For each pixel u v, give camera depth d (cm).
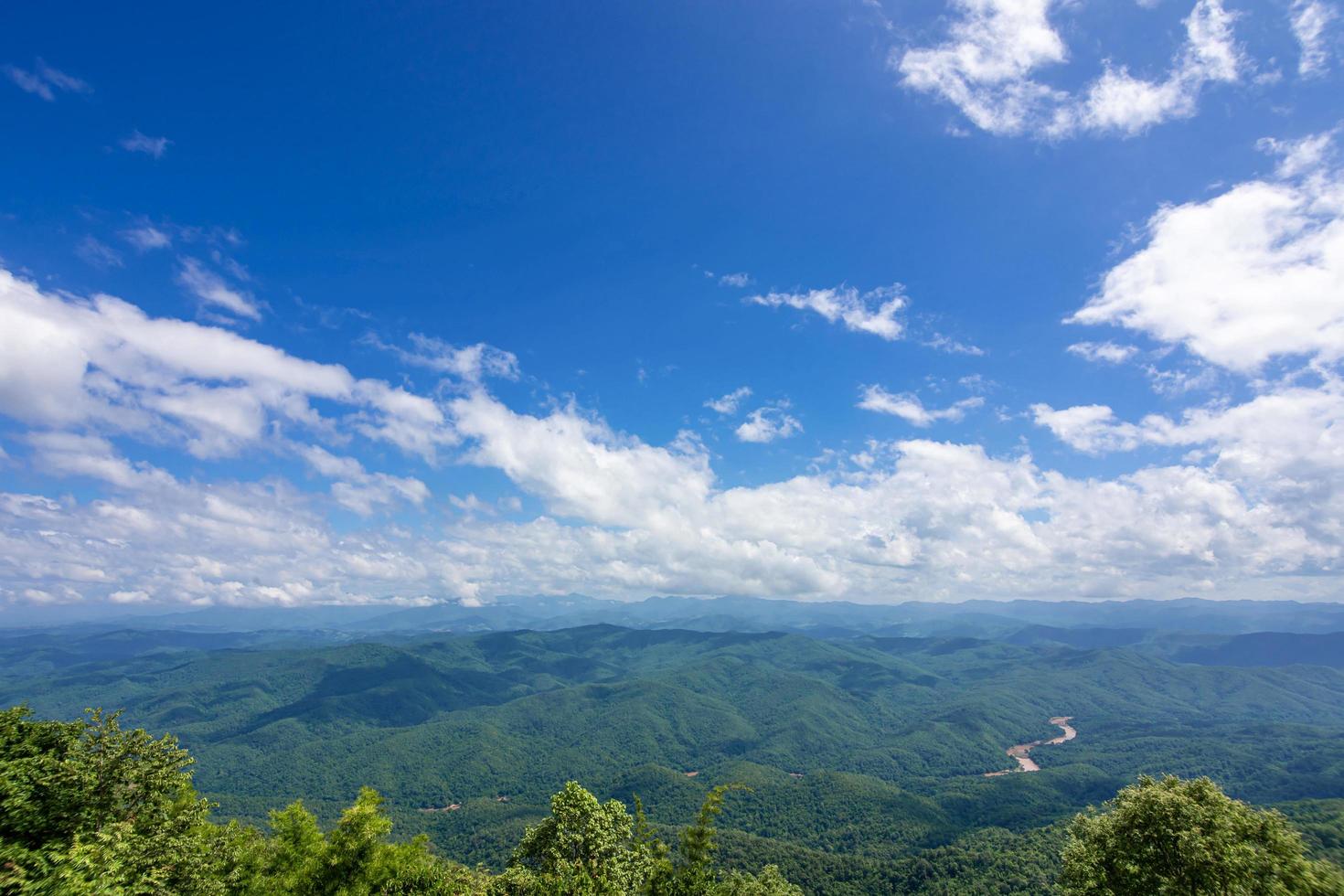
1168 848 3002
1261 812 2905
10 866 2136
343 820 3097
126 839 2403
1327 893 2558
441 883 3403
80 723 2838
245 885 2873
